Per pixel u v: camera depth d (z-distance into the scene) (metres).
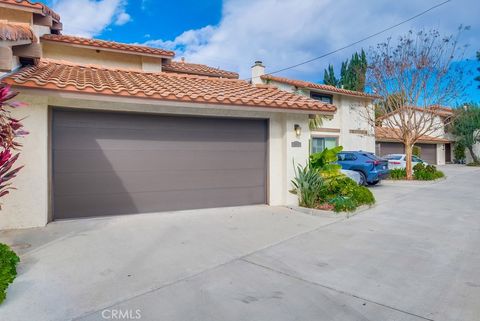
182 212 8.13
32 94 6.18
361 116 21.41
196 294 3.79
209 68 17.59
